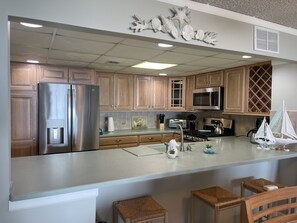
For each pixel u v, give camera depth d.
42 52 2.60
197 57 2.80
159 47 2.34
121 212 1.65
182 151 2.45
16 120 3.13
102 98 4.02
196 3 1.80
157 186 2.08
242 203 1.01
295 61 2.53
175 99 4.68
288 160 2.68
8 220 1.27
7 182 1.25
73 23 1.39
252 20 2.13
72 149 3.37
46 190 1.32
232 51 2.06
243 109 3.32
